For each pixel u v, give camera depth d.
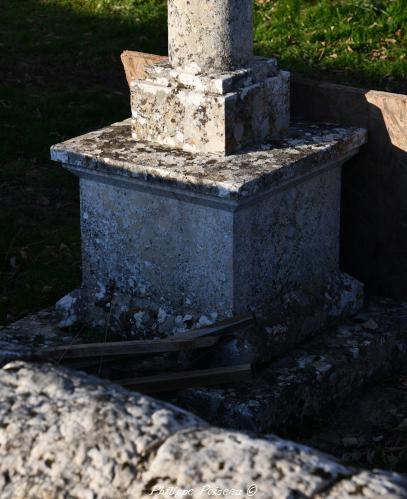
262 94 4.60
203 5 4.43
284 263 4.69
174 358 4.55
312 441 4.38
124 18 10.32
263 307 4.62
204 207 4.36
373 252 5.26
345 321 5.05
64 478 2.67
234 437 2.64
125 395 2.91
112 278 4.86
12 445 2.78
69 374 3.05
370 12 9.34
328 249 5.00
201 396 4.31
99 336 4.86
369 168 5.08
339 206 5.00
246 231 4.39
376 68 8.48
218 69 4.52
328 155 4.62
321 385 4.55
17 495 2.69
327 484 2.47
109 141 4.77
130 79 5.58
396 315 5.11
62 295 5.60
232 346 4.46
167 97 4.56
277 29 9.37
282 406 4.35
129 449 2.67
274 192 4.45
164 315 4.67
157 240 4.60
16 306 5.48
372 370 4.88
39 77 9.03
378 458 4.21
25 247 6.15
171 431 2.71
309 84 5.06
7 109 8.19
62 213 6.70
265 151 4.55
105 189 4.70
